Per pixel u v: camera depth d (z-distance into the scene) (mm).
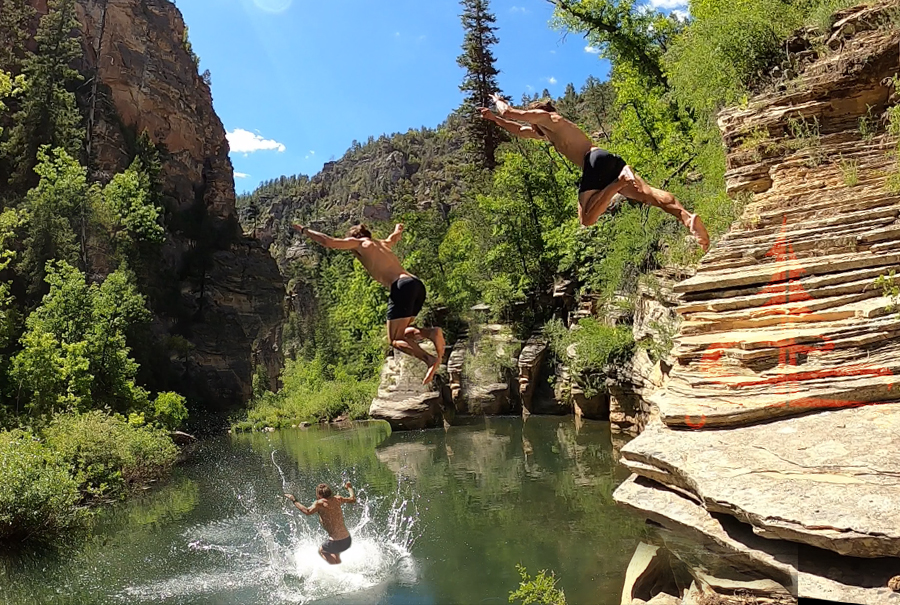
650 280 17906
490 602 10484
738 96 13281
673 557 6977
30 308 36469
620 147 26094
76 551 15195
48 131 48406
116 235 48094
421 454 25109
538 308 33875
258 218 168125
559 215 34344
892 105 10250
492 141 51656
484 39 51438
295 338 92875
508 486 18203
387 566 12719
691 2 21328
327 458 26938
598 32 25000
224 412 54125
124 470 23031
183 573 13234
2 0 54500
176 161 72875
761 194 10859
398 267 5082
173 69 75625
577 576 11039
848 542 5203
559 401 30219
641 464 7578
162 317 56062
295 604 11320
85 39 64312
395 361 34812
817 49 11883
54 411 25312
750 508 5840
